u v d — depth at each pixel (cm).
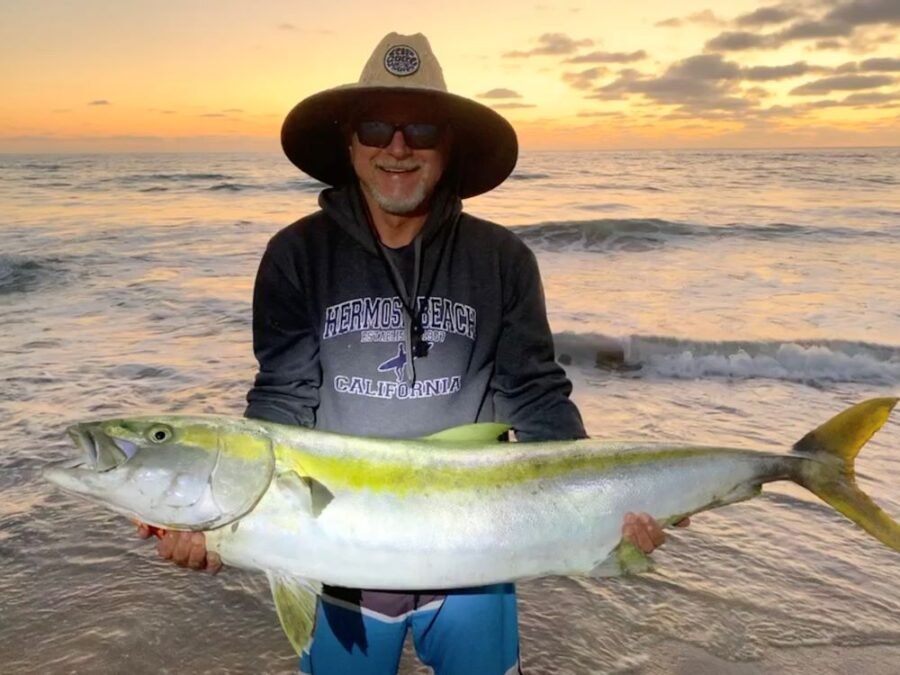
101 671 334
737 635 365
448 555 241
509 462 253
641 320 1028
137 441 238
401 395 268
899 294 1196
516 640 283
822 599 395
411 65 267
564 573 254
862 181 4384
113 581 402
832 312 1074
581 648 356
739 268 1456
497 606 273
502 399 283
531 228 1898
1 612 374
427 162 262
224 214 2547
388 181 261
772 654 352
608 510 258
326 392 272
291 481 236
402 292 268
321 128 297
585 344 900
